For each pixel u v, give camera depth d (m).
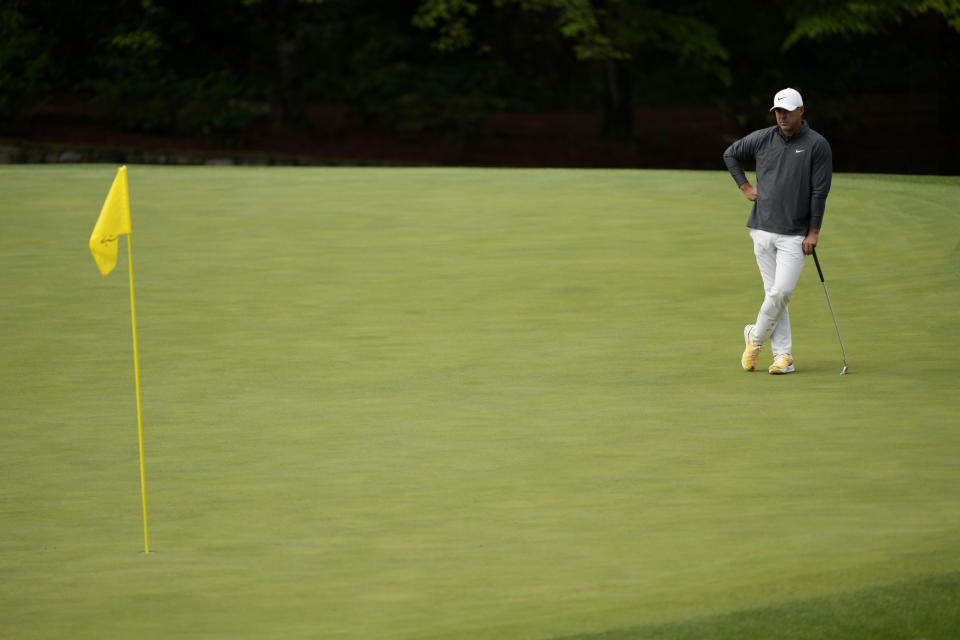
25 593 16.56
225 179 65.06
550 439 24.45
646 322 36.84
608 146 124.06
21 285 42.62
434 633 14.27
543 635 13.97
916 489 20.39
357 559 17.58
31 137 105.00
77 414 27.52
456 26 117.00
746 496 20.23
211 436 25.31
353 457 23.42
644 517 19.20
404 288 41.97
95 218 54.53
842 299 39.41
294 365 32.19
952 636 13.86
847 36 111.81
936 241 46.81
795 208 30.03
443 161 113.56
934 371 30.27
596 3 115.50
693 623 14.20
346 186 62.69
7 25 107.31
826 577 15.59
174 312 38.84
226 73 115.31
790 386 29.02
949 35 125.00
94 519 19.97
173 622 15.30
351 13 152.00
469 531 18.75
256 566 17.41
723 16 120.38
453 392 28.95
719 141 129.88
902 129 133.00
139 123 111.06
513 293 41.00
